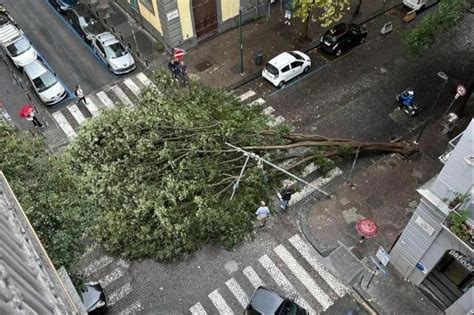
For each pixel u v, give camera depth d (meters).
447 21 19.36
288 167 19.58
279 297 16.16
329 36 25.72
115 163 17.73
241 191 18.38
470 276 15.05
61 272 11.64
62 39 27.86
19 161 14.37
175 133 18.39
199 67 26.02
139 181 17.56
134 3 27.50
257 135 19.48
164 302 17.06
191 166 17.73
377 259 16.83
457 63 25.39
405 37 21.69
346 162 21.03
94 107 24.09
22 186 13.73
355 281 17.41
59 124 23.38
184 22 25.77
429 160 21.16
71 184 15.46
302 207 19.55
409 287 17.20
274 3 28.95
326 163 19.81
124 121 18.36
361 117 23.08
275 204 19.61
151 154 17.97
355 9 28.86
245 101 24.09
